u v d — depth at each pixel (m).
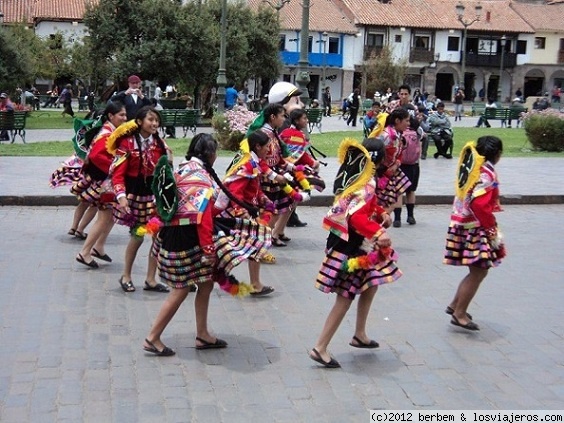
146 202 7.70
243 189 7.33
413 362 6.11
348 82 63.94
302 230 11.21
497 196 6.61
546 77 67.62
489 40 65.69
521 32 65.62
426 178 15.94
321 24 61.97
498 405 5.31
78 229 10.13
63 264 8.85
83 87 48.38
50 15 56.28
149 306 7.43
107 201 8.45
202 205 5.80
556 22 67.44
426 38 64.88
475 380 5.77
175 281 5.92
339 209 5.66
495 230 6.56
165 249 5.93
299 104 9.82
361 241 5.73
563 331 6.98
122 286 7.91
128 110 13.11
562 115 22.75
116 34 34.28
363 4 64.62
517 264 9.45
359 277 5.80
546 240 10.92
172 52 33.91
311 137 25.67
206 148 6.02
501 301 7.88
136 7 34.44
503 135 29.81
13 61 33.47
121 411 5.07
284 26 60.34
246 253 6.10
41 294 7.69
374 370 5.92
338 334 6.76
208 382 5.61
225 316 7.23
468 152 6.61
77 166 9.98
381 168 9.59
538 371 5.98
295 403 5.28
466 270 9.09
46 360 5.95
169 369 5.85
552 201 14.05
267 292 7.92
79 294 7.74
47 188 12.98
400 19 63.97
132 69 33.91
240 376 5.74
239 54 37.56
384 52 58.75
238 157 7.52
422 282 8.52
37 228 10.71
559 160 20.14
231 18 40.59
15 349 6.18
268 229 6.46
